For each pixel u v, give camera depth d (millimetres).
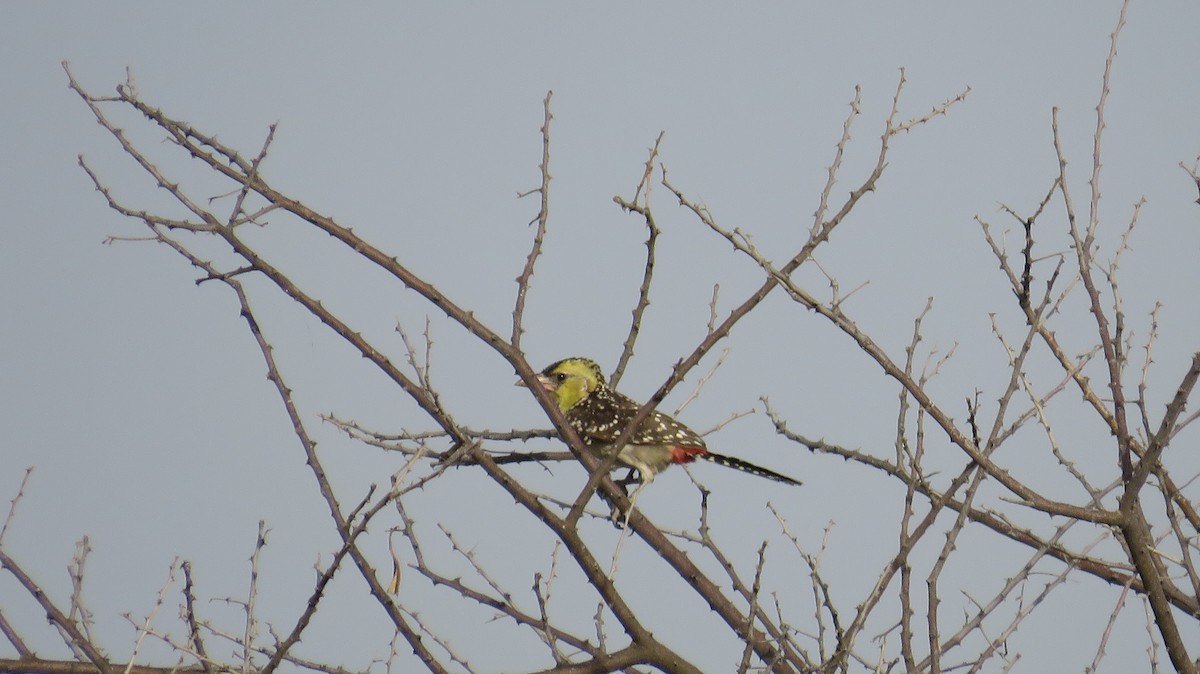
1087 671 8922
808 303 9797
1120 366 10289
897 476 10664
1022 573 9352
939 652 8789
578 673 9523
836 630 9094
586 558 9883
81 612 8961
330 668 9352
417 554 9703
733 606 10578
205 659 8766
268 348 9695
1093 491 9711
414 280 10891
